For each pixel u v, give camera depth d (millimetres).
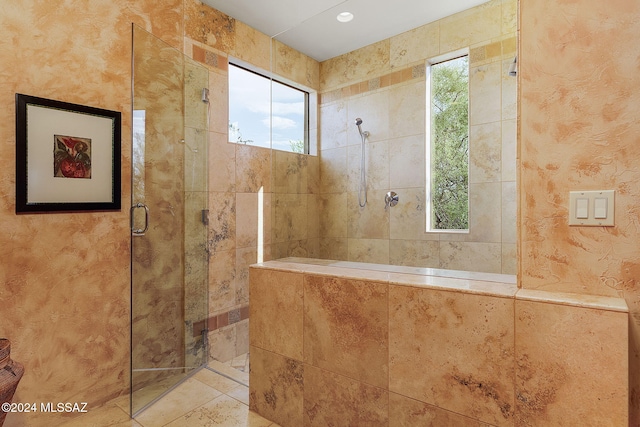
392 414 1358
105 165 2004
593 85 1080
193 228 2381
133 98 1922
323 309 1556
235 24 2670
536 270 1186
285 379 1705
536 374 1071
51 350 1805
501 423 1130
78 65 1892
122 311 2092
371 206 1784
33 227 1747
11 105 1667
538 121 1174
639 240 1030
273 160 2221
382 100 1771
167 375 2168
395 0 1702
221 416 1837
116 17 2037
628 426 994
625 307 960
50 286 1806
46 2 1771
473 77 1482
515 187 1358
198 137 2400
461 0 1521
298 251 2043
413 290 1302
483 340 1160
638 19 1021
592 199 1087
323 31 1971
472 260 1459
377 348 1395
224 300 2623
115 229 2064
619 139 1048
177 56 2215
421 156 1623
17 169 1675
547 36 1151
